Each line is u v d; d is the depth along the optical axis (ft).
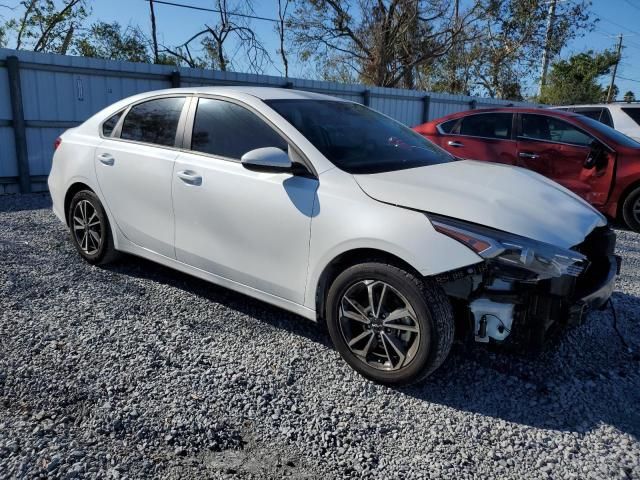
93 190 15.16
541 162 24.95
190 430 8.71
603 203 23.95
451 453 8.48
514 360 11.33
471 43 84.69
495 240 9.12
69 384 9.75
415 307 9.52
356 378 10.48
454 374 10.77
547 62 86.43
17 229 20.01
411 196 9.95
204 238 12.59
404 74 80.59
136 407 9.20
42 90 27.78
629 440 8.87
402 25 77.10
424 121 48.75
